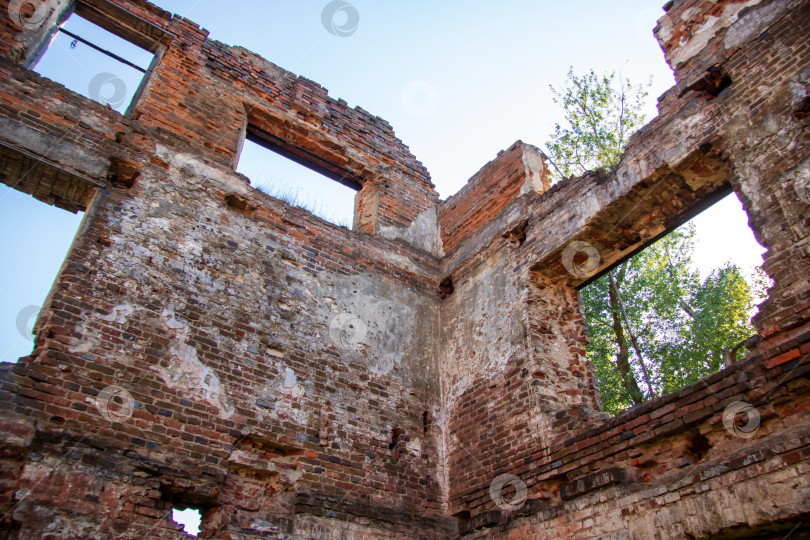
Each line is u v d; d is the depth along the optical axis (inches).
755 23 231.3
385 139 402.3
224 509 218.4
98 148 262.5
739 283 453.4
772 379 173.8
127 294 234.7
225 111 326.0
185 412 225.6
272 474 236.8
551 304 290.8
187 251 261.4
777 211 195.2
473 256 338.3
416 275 346.6
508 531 237.6
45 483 184.4
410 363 310.5
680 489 185.9
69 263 227.6
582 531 209.2
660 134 250.8
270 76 363.3
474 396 291.1
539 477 236.1
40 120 252.7
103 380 213.2
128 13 321.7
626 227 269.9
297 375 264.7
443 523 267.7
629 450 207.3
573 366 274.7
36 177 249.8
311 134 359.9
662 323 456.1
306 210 319.0
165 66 317.1
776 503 160.1
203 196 282.2
